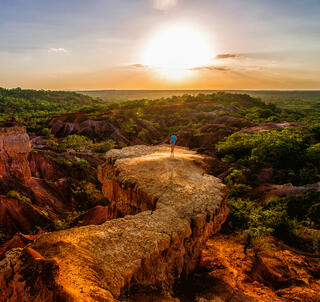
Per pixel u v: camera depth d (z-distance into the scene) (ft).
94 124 272.31
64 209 109.09
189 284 25.39
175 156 50.16
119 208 37.42
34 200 101.35
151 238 21.39
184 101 460.55
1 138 98.12
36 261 13.85
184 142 217.36
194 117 335.06
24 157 107.04
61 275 14.90
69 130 263.49
